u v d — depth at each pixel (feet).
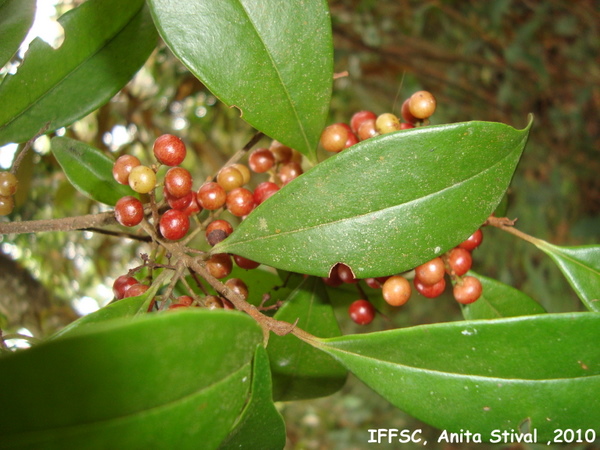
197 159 1.39
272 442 0.36
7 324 0.92
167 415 0.27
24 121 0.49
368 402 2.19
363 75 1.54
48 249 1.18
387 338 0.36
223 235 0.43
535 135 1.55
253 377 0.31
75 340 0.23
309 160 0.45
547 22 1.45
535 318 0.35
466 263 0.45
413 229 0.38
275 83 0.42
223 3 0.40
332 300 0.62
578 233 1.36
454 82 1.62
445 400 0.36
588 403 0.36
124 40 0.50
